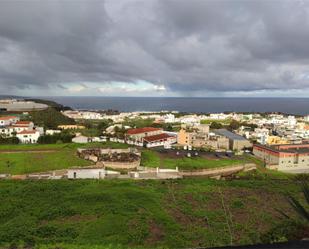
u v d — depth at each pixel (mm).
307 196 13602
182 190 43688
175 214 35344
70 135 85375
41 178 49875
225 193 43469
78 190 41906
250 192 44438
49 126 111438
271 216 35438
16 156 64750
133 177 52531
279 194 43531
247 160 71375
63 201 37625
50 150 70938
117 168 58000
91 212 34344
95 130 108250
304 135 109750
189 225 32656
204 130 109938
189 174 58469
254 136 106188
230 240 28953
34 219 32531
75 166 56438
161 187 44875
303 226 23250
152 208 36094
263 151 75562
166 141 90000
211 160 68000
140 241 28406
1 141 78500
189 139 90375
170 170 56969
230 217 35125
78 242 27344
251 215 35750
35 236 28438
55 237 28516
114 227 30516
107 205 36000
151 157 67625
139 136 94000
